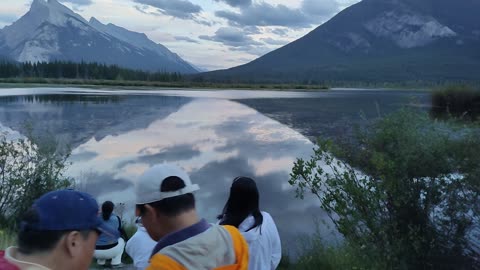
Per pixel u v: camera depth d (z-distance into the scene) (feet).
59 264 5.63
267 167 53.57
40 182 30.83
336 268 21.62
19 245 5.63
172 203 6.98
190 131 88.53
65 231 5.57
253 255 12.12
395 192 18.71
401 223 18.81
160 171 7.18
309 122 106.52
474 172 17.88
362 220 19.39
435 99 139.23
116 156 59.67
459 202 18.42
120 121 105.19
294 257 26.09
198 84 453.17
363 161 20.26
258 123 105.50
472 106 131.95
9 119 105.09
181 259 6.61
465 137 18.34
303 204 37.52
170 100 195.52
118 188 43.21
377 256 18.69
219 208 37.06
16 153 31.04
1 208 29.07
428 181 18.67
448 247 18.57
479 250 18.74
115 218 24.02
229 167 53.36
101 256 23.71
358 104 183.73
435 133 18.66
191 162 56.44
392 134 18.56
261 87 460.55
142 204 7.08
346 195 20.92
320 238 26.50
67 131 84.94
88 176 47.57
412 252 18.56
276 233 12.91
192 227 7.07
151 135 81.71
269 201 38.60
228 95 269.85
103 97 205.57
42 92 240.53
